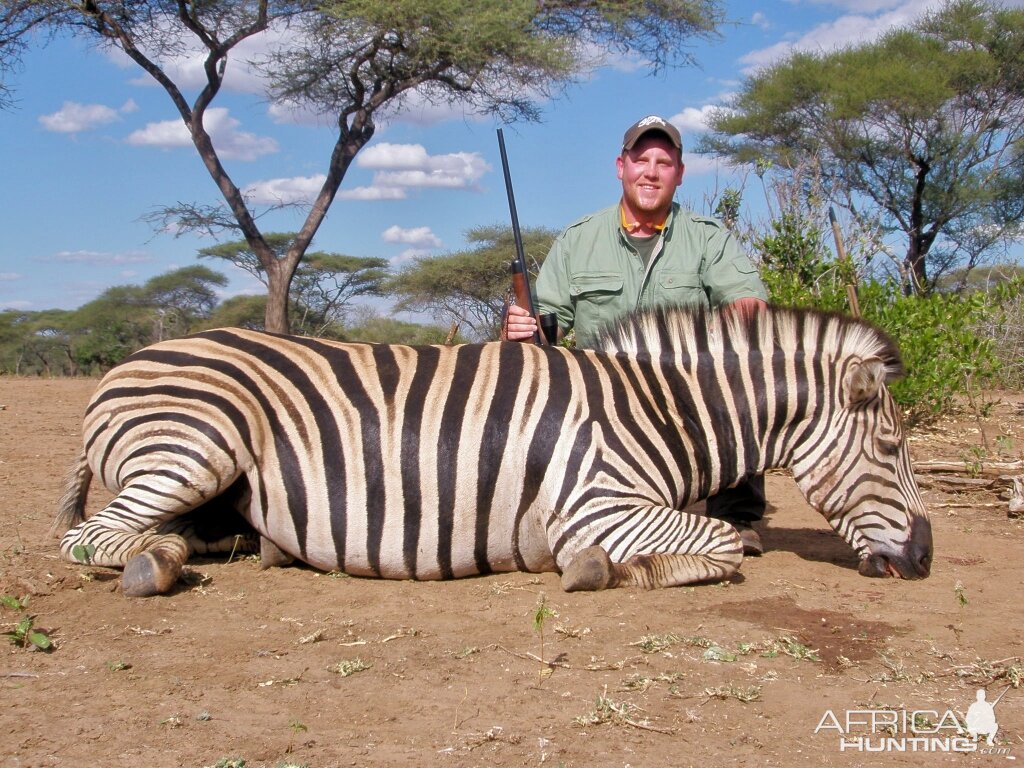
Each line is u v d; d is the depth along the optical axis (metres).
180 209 19.62
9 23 18.05
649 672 3.02
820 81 22.88
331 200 19.19
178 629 3.38
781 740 2.60
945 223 24.12
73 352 30.98
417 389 3.98
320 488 3.92
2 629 3.32
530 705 2.79
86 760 2.44
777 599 3.75
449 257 27.61
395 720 2.69
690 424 4.10
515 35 17.44
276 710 2.75
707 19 19.20
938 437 7.99
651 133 4.72
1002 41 22.83
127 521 3.86
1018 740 2.60
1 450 7.54
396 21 16.92
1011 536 5.03
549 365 4.07
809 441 4.17
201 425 3.87
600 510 3.84
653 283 4.87
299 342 4.19
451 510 3.89
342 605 3.67
